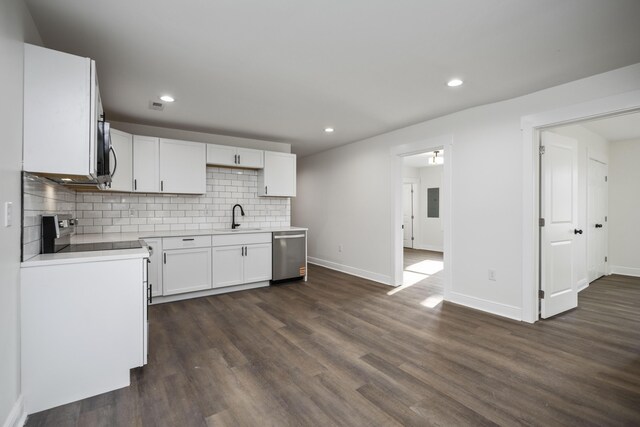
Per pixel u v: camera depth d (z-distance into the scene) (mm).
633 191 4941
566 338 2666
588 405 1773
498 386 1963
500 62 2379
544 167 3068
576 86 2680
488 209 3299
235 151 4457
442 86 2836
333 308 3484
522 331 2814
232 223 4652
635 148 4918
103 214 3770
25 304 1710
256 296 3953
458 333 2779
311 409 1741
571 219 3404
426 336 2721
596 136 4695
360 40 2086
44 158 1751
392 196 4445
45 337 1755
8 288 1500
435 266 5898
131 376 2082
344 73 2582
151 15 1810
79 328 1842
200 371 2146
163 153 3898
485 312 3320
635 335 2730
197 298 3865
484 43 2115
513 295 3123
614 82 2477
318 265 6070
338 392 1901
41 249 2000
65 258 1818
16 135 1601
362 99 3176
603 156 4922
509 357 2338
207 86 2840
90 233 3686
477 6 1724
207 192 4477
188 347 2512
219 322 3061
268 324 3010
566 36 2020
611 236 5152
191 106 3365
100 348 1897
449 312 3330
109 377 1922
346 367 2199
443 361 2279
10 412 1515
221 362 2270
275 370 2160
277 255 4480
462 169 3531
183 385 1977
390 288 4340
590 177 4539
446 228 3707
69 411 1729
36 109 1740
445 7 1734
